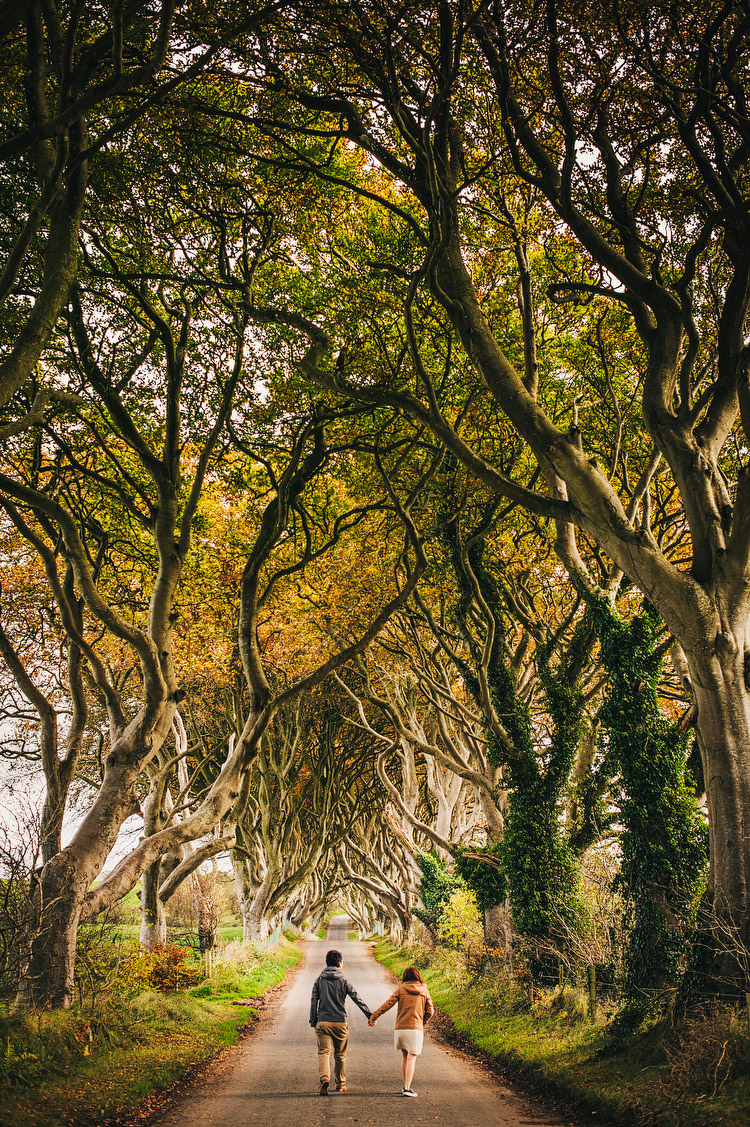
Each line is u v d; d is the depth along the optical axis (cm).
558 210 1193
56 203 1042
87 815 1344
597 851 1877
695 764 1370
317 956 4072
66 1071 926
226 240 1596
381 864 4825
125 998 1390
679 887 1179
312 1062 1224
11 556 2044
